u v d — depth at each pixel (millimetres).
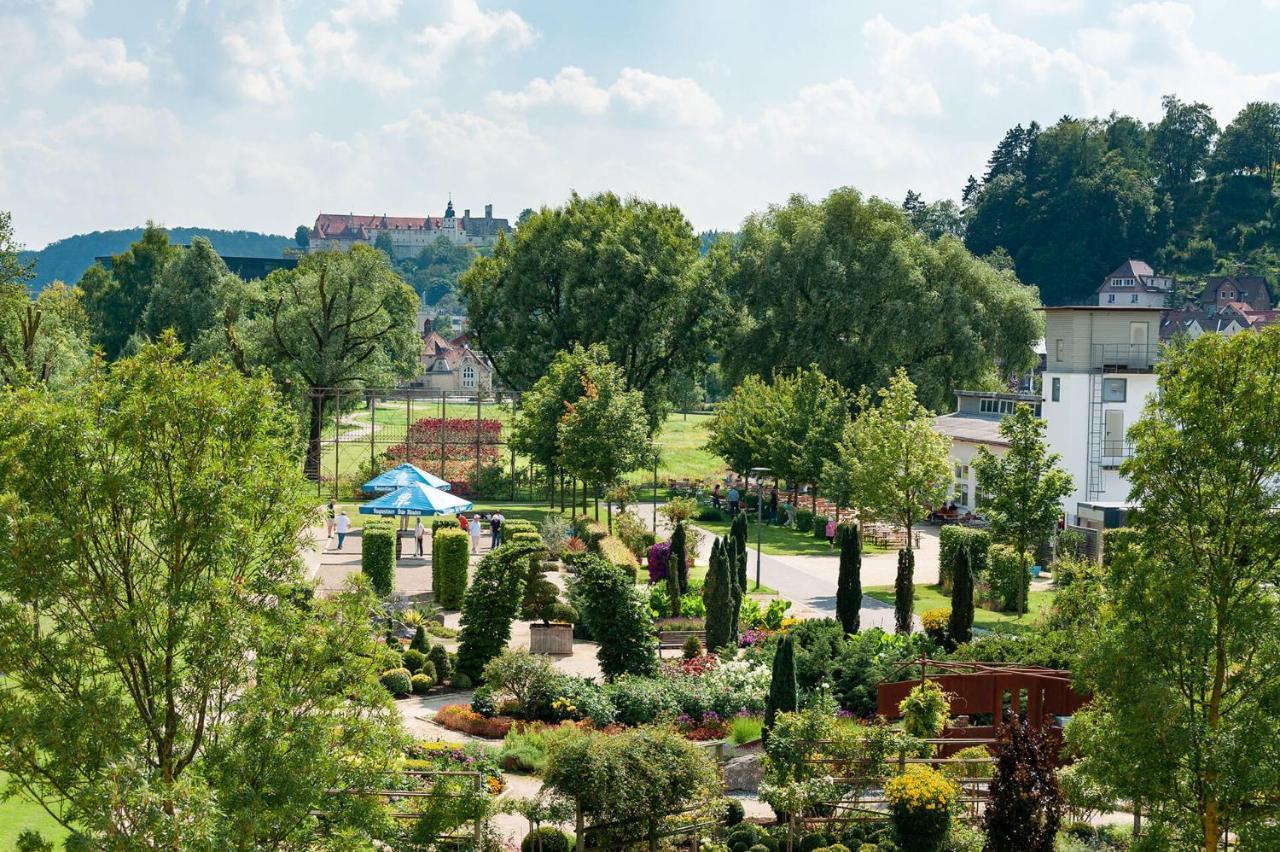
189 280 104812
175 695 16734
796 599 47750
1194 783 19141
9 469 15516
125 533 16281
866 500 50500
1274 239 185000
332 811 17094
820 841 24703
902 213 91750
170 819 14070
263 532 17078
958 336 86062
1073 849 24297
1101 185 181875
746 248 92375
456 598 44031
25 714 14922
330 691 17484
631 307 82750
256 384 17125
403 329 85062
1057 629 34219
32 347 51906
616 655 34125
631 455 58688
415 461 77750
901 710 28922
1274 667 18797
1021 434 45062
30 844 15797
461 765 25875
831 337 86250
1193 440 19641
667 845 24234
